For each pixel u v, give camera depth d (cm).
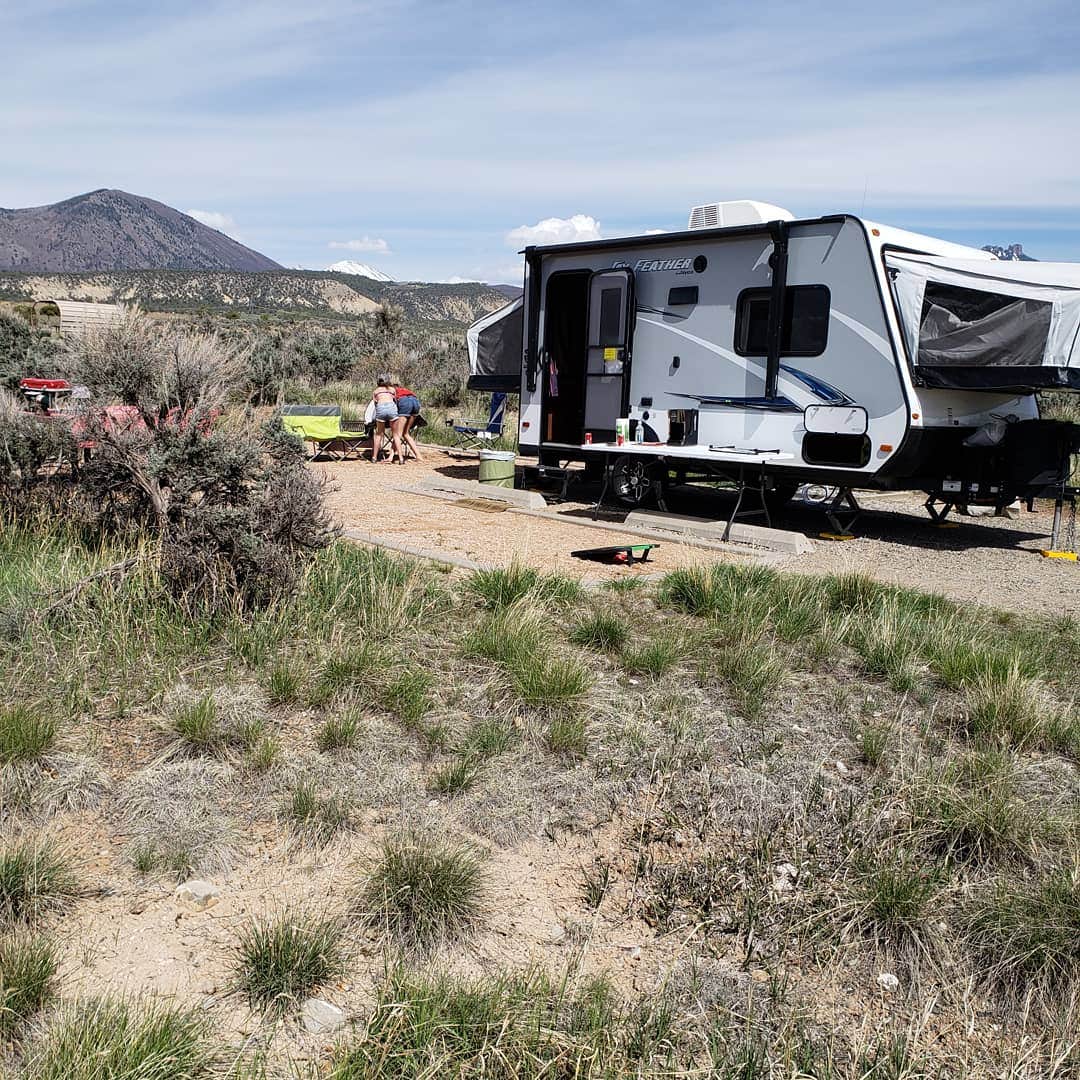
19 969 248
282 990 257
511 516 934
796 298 875
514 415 1773
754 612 570
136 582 503
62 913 283
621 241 988
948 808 360
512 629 498
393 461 1292
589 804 367
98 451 607
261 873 312
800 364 873
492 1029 245
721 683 479
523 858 337
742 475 882
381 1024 243
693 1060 250
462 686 448
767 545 823
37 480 674
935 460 878
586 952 293
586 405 1075
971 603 643
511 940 294
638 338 1004
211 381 604
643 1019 259
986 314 771
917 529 964
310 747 385
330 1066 235
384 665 453
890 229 849
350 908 296
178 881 303
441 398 1942
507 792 366
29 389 830
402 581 569
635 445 953
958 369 784
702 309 945
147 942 275
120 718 396
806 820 363
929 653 522
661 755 397
